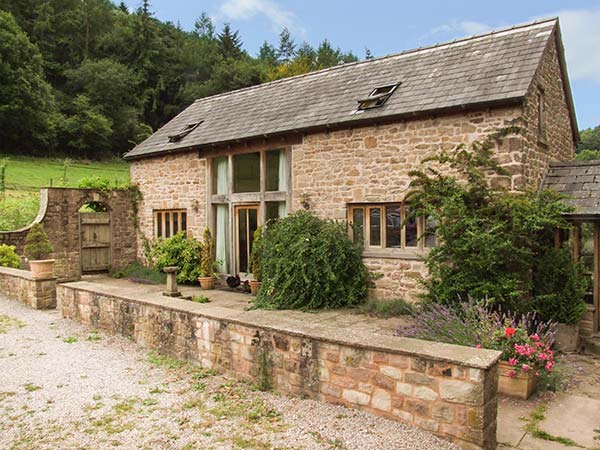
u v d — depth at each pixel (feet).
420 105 27.55
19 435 11.90
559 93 32.07
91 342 21.03
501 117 24.93
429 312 21.74
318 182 32.48
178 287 39.14
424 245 28.17
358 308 28.60
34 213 50.85
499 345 16.38
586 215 22.65
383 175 29.37
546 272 23.32
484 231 23.32
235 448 11.03
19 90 106.11
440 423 11.21
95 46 151.02
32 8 143.95
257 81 147.02
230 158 38.32
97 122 124.26
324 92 36.09
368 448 10.84
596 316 23.80
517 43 28.84
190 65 158.10
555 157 30.99
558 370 18.44
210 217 40.11
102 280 43.65
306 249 28.78
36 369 17.20
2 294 34.83
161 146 43.93
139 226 47.55
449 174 26.73
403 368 11.84
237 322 15.79
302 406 13.32
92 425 12.44
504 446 12.03
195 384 15.51
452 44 32.63
